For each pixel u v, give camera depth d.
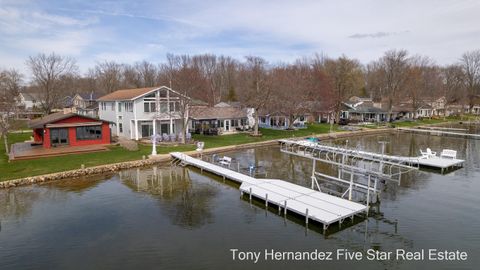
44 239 15.53
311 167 30.48
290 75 61.09
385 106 84.19
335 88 67.19
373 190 21.06
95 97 75.50
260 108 51.69
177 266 13.16
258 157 35.12
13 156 29.52
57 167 27.08
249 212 19.03
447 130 63.44
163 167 30.27
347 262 13.66
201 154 32.94
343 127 61.44
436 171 29.61
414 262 13.62
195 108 44.81
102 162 29.23
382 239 15.71
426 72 92.06
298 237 15.88
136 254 14.12
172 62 90.44
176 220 17.77
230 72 96.50
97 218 18.00
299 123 61.06
